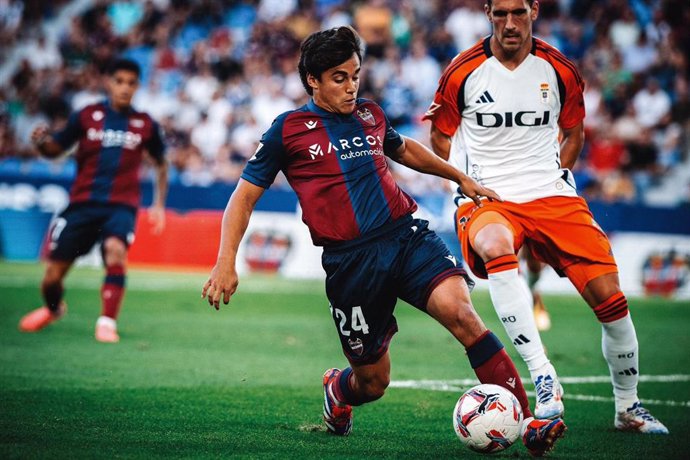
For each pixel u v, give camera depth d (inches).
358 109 671.1
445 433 735.1
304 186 653.9
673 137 2824.8
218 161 2790.4
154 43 3225.9
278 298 1931.6
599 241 776.3
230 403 838.5
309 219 655.1
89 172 1268.5
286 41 3120.1
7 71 3358.8
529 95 789.2
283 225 2487.7
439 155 840.3
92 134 1266.0
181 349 1207.6
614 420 792.9
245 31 3211.1
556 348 1357.0
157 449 622.8
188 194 2536.9
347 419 706.8
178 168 2805.1
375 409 840.3
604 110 2849.4
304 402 860.0
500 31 761.0
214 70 3053.6
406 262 650.2
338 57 633.0
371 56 2987.2
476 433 627.5
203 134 2886.3
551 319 1761.8
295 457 614.2
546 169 796.0
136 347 1203.9
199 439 666.2
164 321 1509.6
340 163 649.0
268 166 651.5
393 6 3083.2
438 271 644.7
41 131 1241.4
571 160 833.5
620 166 2763.3
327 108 658.8
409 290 650.2
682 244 2393.0
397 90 2891.2
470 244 781.3
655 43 3009.4
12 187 2527.1
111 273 1259.8
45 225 2517.2
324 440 685.3
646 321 1784.0
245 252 2507.4
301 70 657.0
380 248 647.1
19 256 2508.6
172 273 2364.7
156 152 1320.1
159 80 3093.0
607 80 2901.1
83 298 1763.0
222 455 611.2
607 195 2662.4
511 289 724.0
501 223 764.0
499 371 642.2
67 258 1272.1
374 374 669.9
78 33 3287.4
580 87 803.4
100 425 707.4
